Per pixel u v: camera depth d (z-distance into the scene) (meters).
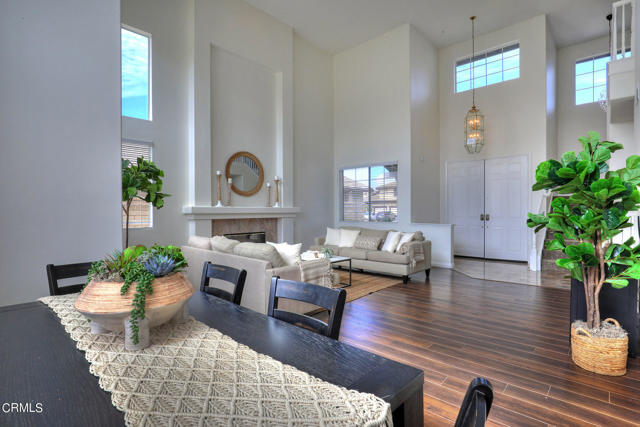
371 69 7.40
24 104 1.95
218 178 5.65
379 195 7.30
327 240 6.52
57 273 1.64
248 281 3.30
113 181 2.26
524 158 6.81
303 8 6.23
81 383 0.78
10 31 1.91
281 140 6.68
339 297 1.15
